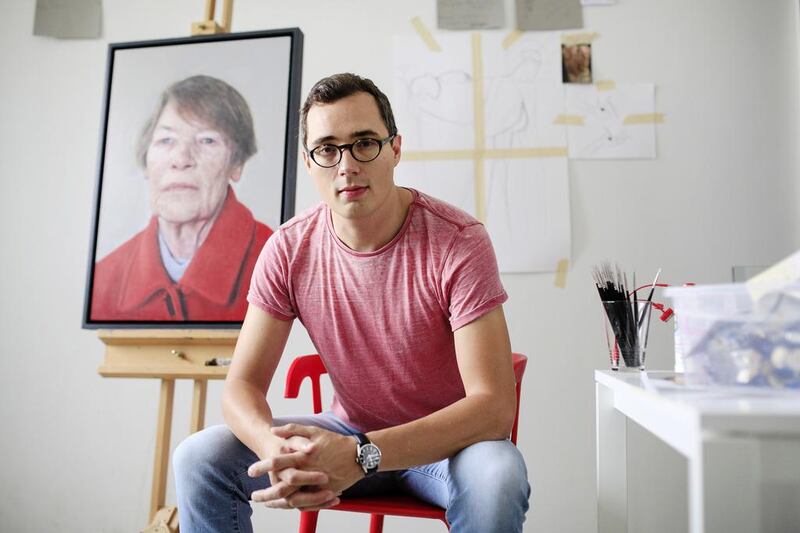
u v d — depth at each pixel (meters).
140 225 1.81
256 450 1.08
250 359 1.26
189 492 1.13
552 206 2.11
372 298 1.22
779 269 0.79
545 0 2.17
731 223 2.08
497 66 2.16
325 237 1.27
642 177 2.11
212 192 1.79
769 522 1.85
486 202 2.12
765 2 2.12
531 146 2.13
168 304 1.74
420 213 1.23
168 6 2.30
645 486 1.98
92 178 2.28
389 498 1.23
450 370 1.25
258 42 1.85
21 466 2.19
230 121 1.82
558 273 2.09
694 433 0.66
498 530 0.98
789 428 0.64
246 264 1.73
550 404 2.05
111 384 2.19
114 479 2.15
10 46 2.35
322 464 0.99
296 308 1.30
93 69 2.32
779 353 0.79
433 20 2.21
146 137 1.86
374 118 1.16
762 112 2.09
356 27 2.23
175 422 2.16
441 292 1.18
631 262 2.08
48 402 2.21
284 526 2.06
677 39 2.14
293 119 1.78
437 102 2.16
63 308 2.24
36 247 2.27
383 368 1.24
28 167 2.30
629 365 1.30
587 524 2.01
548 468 2.03
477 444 1.07
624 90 2.13
